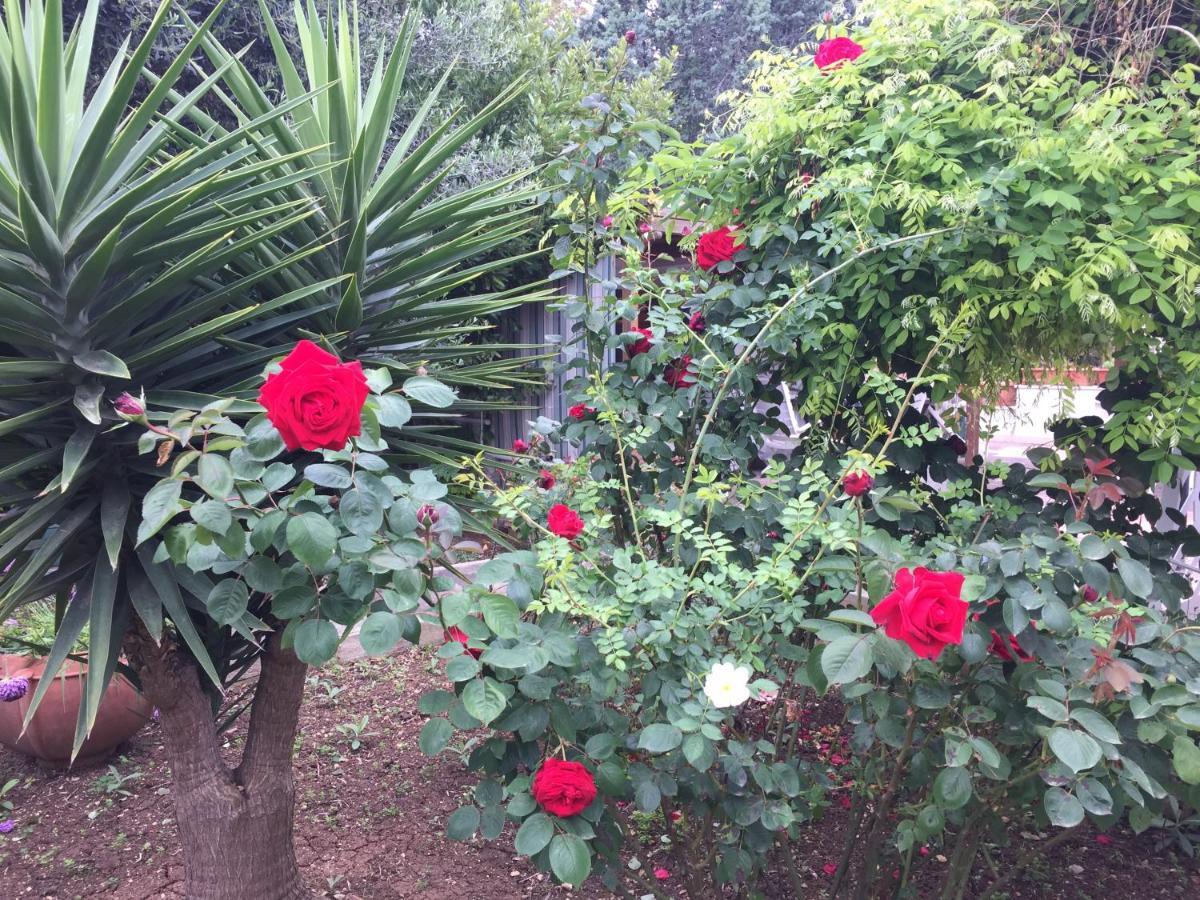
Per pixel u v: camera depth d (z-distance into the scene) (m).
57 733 2.61
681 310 2.42
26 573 1.41
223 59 1.91
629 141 2.36
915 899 1.90
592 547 1.80
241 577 1.46
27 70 1.59
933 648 1.21
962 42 2.10
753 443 2.38
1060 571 1.51
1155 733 1.26
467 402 2.15
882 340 2.18
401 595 1.26
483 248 2.16
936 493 2.22
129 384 1.67
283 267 1.69
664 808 1.69
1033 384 2.30
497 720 1.39
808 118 2.17
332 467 1.30
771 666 1.65
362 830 2.43
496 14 6.32
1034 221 1.93
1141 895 2.16
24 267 1.43
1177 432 1.90
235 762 2.75
